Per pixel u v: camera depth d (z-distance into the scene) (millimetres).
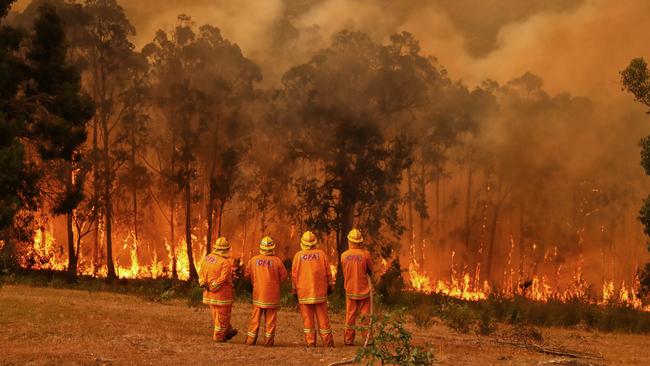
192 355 11227
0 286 20812
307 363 10922
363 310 13328
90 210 63500
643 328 22500
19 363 9875
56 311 14352
